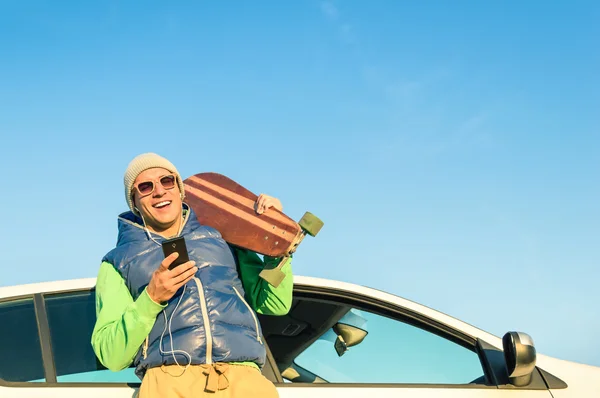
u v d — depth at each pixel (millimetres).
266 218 3066
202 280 2742
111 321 2676
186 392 2561
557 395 3156
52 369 2869
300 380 3148
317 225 3041
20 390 2756
